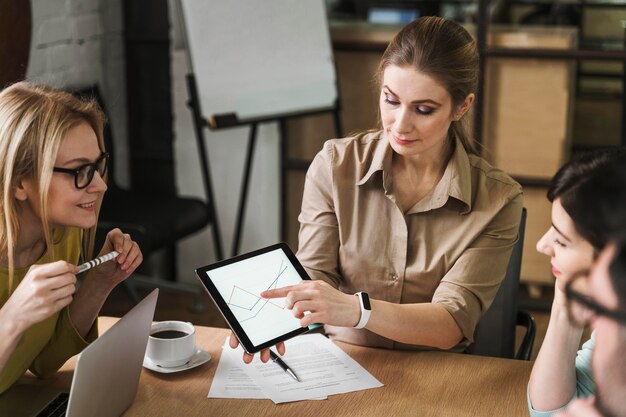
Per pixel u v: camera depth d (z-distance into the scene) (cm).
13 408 139
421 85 157
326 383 148
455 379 151
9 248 130
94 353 120
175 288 339
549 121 338
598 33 326
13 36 267
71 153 131
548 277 352
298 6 322
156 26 356
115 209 319
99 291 153
